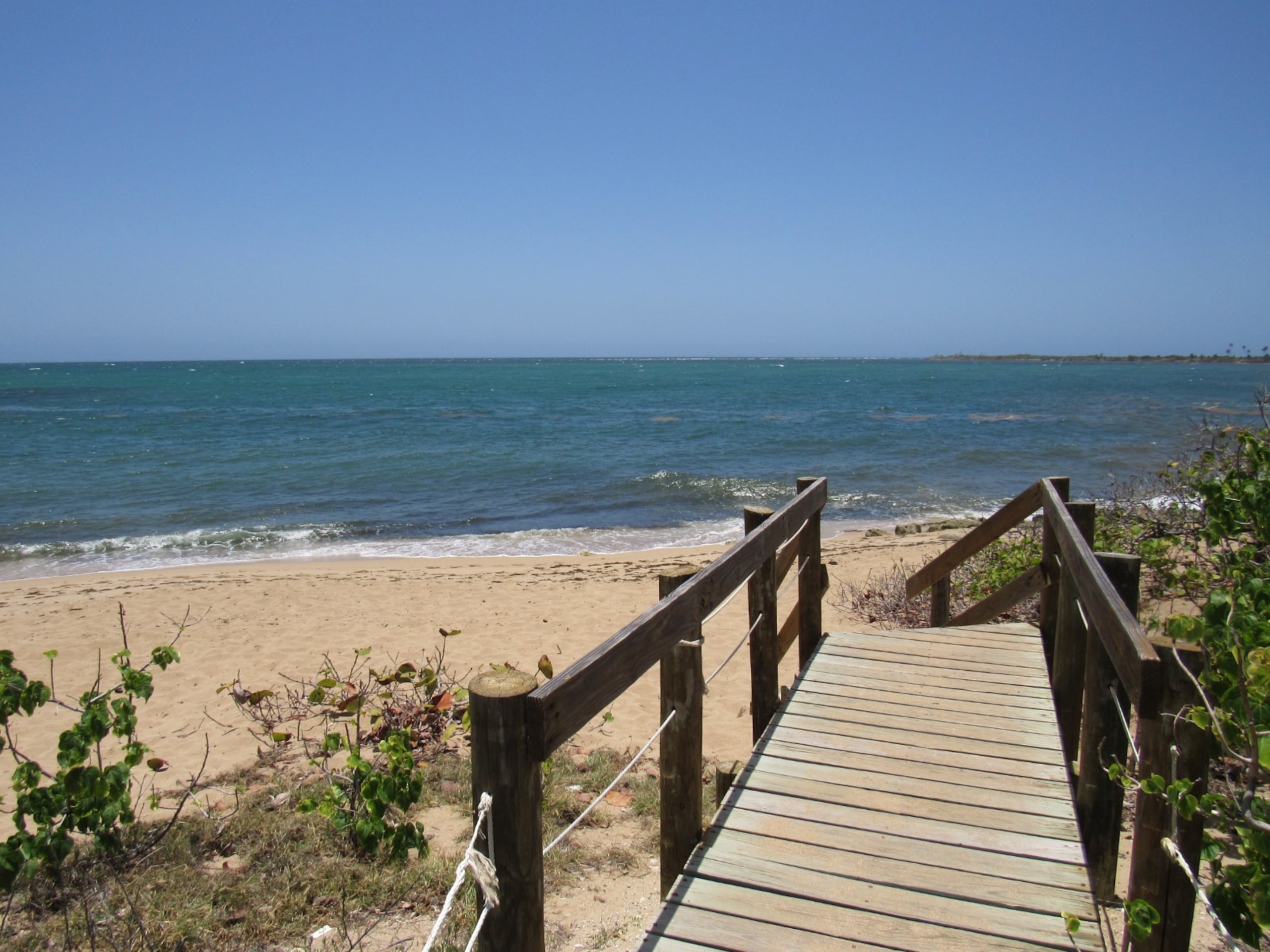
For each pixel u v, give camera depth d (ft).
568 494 72.54
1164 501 31.01
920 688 16.42
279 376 401.08
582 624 33.42
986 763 13.20
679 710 10.53
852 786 12.48
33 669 29.04
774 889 9.95
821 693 16.26
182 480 78.28
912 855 10.65
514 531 59.21
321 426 130.00
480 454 96.07
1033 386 276.21
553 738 7.15
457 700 22.97
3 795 19.10
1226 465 22.34
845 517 64.39
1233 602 11.68
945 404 186.09
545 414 158.10
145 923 12.49
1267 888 7.09
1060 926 9.27
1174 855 7.50
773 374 430.61
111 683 27.43
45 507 66.74
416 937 12.43
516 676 7.11
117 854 14.56
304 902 13.19
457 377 380.99
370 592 39.40
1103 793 11.78
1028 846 10.83
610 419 146.20
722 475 82.02
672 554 50.21
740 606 34.73
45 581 44.65
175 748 21.03
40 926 12.52
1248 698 7.76
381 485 76.79
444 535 57.82
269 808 16.94
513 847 6.86
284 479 79.41
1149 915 7.59
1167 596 22.93
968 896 9.79
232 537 56.70
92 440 110.01
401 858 13.74
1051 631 18.29
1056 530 15.93
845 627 30.48
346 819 13.98
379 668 27.94
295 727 22.08
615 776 18.76
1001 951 8.87
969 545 20.88
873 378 364.99
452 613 35.19
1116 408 168.45
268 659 29.19
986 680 16.84
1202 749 7.73
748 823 11.46
